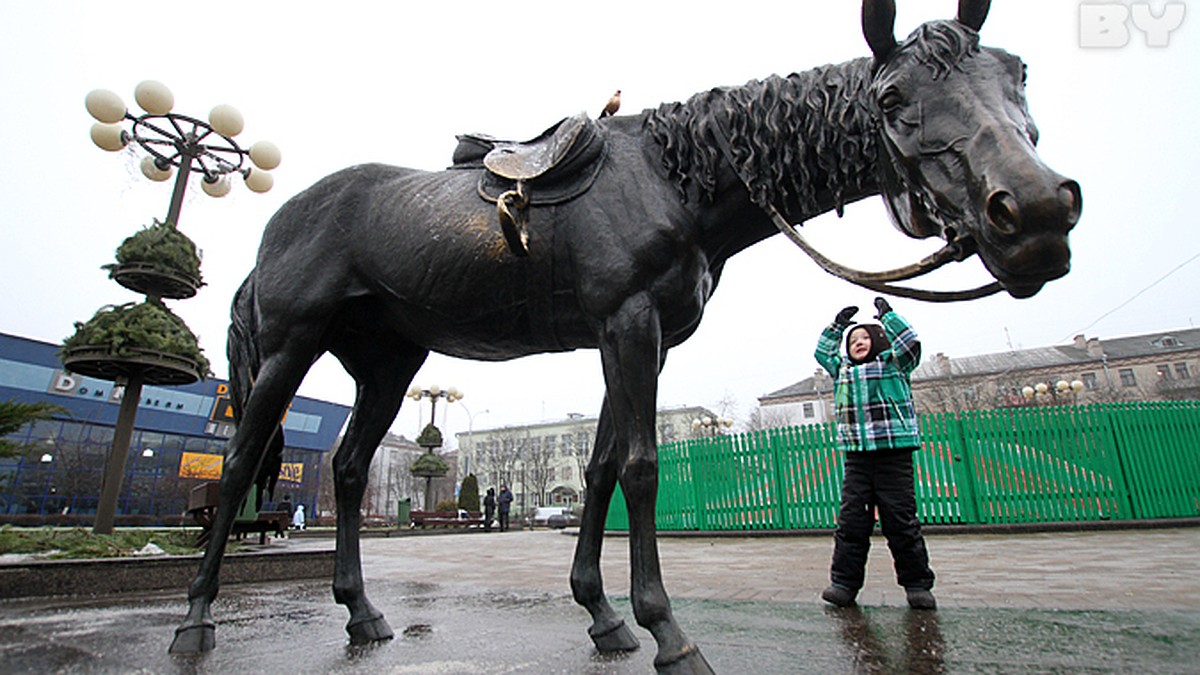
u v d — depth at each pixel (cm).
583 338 235
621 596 392
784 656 196
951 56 166
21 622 296
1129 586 362
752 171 200
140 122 831
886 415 321
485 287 227
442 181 255
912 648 206
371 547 1138
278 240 279
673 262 201
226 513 247
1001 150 145
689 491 1301
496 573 590
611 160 220
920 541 312
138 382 769
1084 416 1113
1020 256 137
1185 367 5562
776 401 6838
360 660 201
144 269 769
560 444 7325
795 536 1116
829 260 183
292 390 265
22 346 2905
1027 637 220
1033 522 1055
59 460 3125
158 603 371
